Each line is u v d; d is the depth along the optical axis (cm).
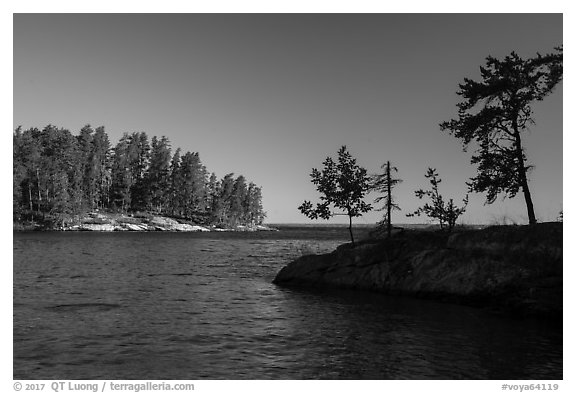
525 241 1992
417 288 2205
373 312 1827
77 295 2161
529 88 2455
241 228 18100
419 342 1315
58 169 11519
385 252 2578
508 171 2464
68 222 11362
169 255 5075
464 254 2156
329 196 3094
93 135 13738
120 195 13838
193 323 1574
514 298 1802
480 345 1277
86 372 1034
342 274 2606
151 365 1087
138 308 1850
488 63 2572
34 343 1277
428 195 2819
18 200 10838
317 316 1731
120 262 4041
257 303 2042
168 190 14650
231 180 17088
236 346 1262
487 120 2481
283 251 6362
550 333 1437
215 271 3547
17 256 4347
